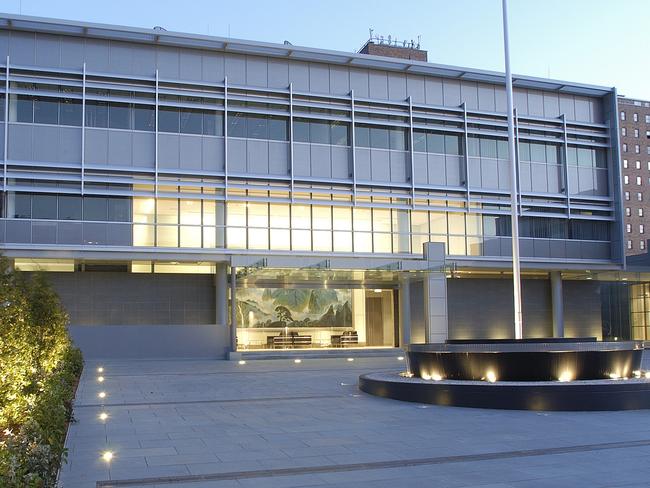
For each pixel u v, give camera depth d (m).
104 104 34.62
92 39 34.62
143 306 37.00
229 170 36.19
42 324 15.49
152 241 35.09
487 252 41.34
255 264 34.25
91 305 36.25
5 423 11.71
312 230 38.03
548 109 43.72
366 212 39.25
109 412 15.52
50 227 33.38
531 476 9.16
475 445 11.35
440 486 8.65
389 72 40.06
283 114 37.44
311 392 19.59
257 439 11.97
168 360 33.69
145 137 35.03
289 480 8.98
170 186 35.34
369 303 43.41
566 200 43.19
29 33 33.72
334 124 38.62
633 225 97.06
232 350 34.75
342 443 11.58
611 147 44.62
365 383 19.23
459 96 41.53
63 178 33.53
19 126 33.22
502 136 42.06
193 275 37.94
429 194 40.22
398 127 39.88
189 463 10.01
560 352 16.81
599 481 8.86
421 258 39.88
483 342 21.78
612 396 15.23
